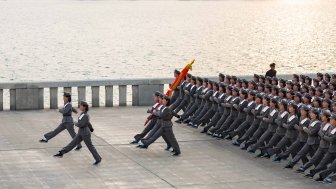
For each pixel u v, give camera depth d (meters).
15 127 50.78
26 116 55.00
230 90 47.69
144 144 44.72
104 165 41.00
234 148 45.41
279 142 42.00
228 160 42.50
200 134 49.28
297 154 40.34
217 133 47.72
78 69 156.00
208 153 44.12
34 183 37.19
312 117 39.72
